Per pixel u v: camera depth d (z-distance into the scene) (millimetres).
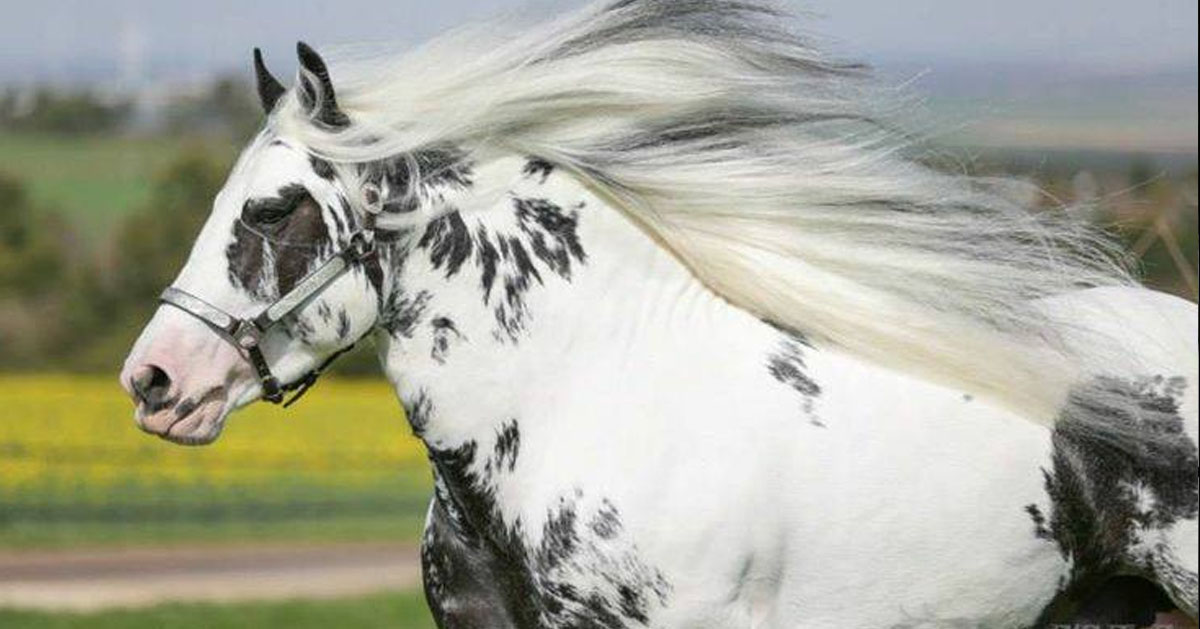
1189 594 7398
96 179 69125
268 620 17906
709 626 7176
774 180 7484
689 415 7219
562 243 7395
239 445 39250
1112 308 7652
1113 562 7559
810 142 7680
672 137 7586
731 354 7355
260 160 7277
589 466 7191
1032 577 7438
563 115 7453
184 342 7133
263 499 32844
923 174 7738
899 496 7234
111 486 33469
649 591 7133
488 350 7363
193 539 27281
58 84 84375
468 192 7371
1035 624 7598
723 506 7098
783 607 7316
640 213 7449
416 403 7461
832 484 7211
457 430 7414
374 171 7305
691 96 7543
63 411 42844
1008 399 7398
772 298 7426
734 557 7117
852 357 7453
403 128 7297
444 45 7500
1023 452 7367
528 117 7402
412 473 37938
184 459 37219
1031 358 7383
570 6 7680
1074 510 7438
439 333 7383
